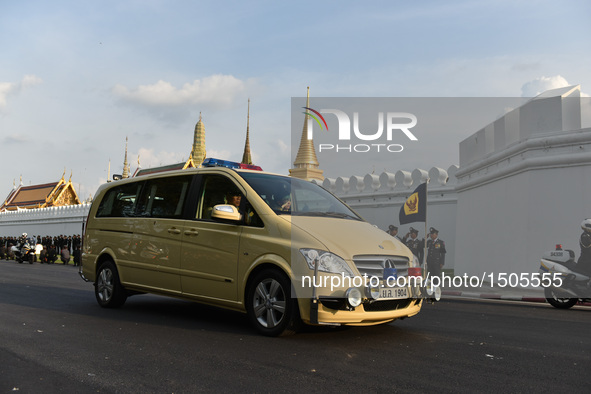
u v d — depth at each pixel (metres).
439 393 3.46
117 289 7.19
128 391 3.45
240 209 5.72
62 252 29.88
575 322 7.00
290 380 3.71
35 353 4.50
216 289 5.75
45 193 59.69
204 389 3.50
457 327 6.20
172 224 6.39
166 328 5.77
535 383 3.73
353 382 3.68
